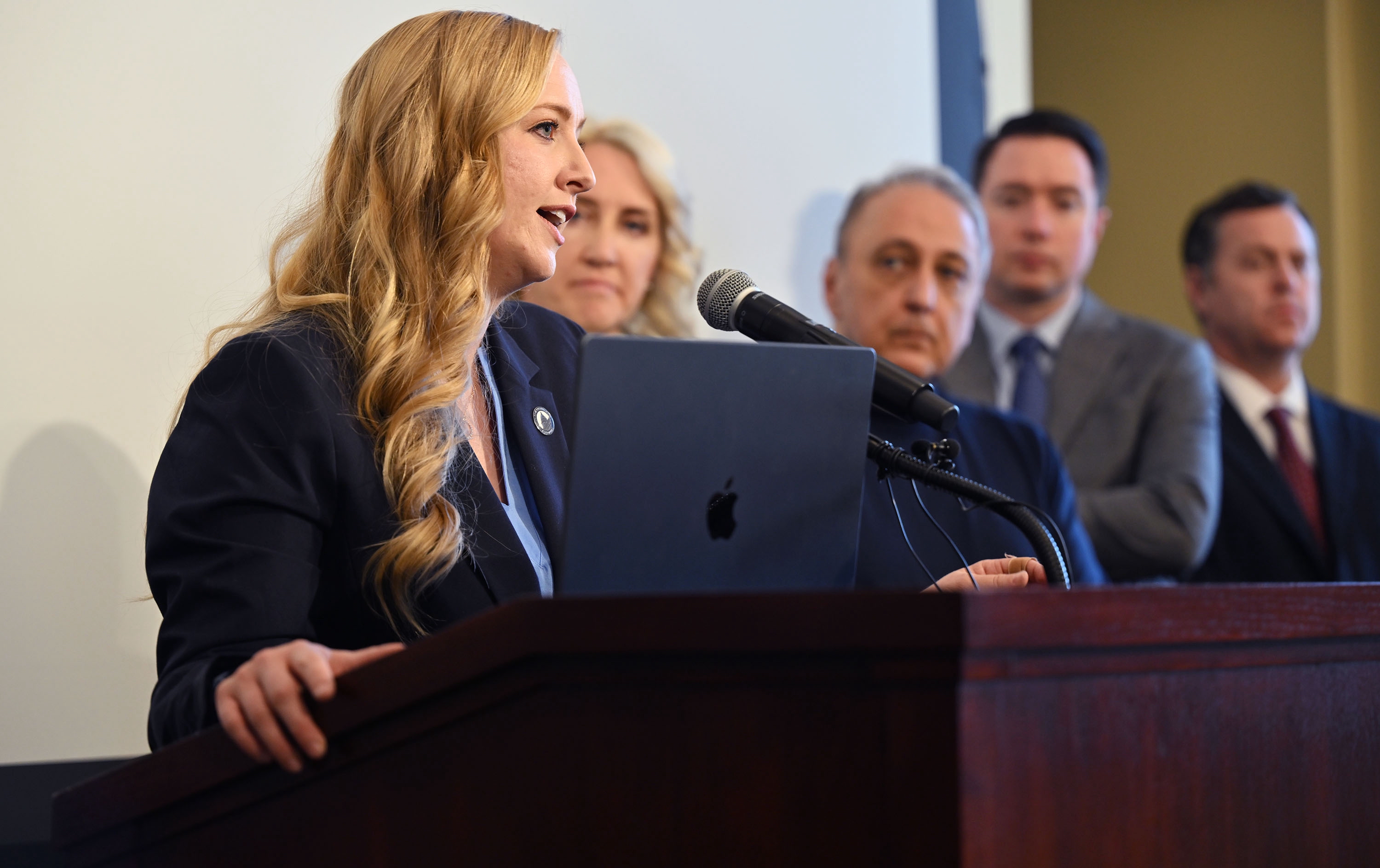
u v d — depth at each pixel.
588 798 0.69
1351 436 3.46
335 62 2.06
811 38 2.63
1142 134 4.26
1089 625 0.64
